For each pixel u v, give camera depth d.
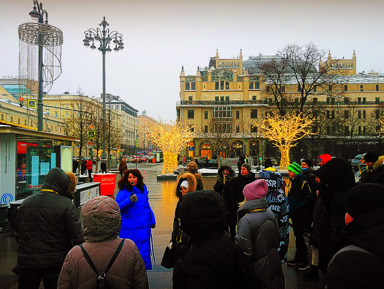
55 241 3.20
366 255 1.66
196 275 1.99
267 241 3.13
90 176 22.48
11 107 51.69
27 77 11.09
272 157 53.41
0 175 8.36
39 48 11.30
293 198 5.41
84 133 36.78
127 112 144.50
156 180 23.66
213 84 68.75
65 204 3.31
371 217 1.73
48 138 10.18
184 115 67.62
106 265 2.19
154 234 7.91
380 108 61.53
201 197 2.15
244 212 3.33
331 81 37.16
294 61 36.56
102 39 25.47
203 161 40.94
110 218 2.29
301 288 4.50
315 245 4.56
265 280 3.03
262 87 67.44
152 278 4.89
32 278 3.17
